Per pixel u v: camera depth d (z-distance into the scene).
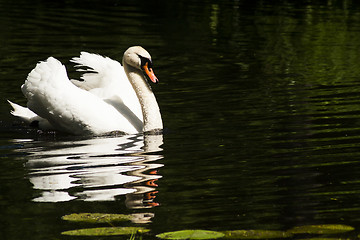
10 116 15.70
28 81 14.59
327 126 13.95
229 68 21.17
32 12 33.19
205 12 34.34
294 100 16.58
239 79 19.45
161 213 9.24
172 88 18.38
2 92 17.69
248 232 8.44
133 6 36.16
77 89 14.52
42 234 8.54
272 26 30.33
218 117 15.05
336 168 11.09
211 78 19.64
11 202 9.73
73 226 8.78
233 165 11.45
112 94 15.12
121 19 31.66
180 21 31.41
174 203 9.62
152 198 9.87
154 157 12.07
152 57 22.95
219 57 23.03
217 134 13.59
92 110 14.20
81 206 9.52
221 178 10.75
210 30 29.02
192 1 38.41
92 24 29.91
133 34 27.58
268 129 13.84
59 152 12.59
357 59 22.62
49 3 36.56
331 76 19.77
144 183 10.55
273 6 37.00
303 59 22.75
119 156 12.20
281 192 10.01
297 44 25.81
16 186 10.45
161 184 10.50
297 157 11.82
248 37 27.41
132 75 14.87
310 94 17.27
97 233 8.37
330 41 26.47
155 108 14.43
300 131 13.64
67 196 9.95
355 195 9.83
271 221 8.87
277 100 16.61
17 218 9.10
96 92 15.29
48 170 11.31
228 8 35.97
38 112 14.62
